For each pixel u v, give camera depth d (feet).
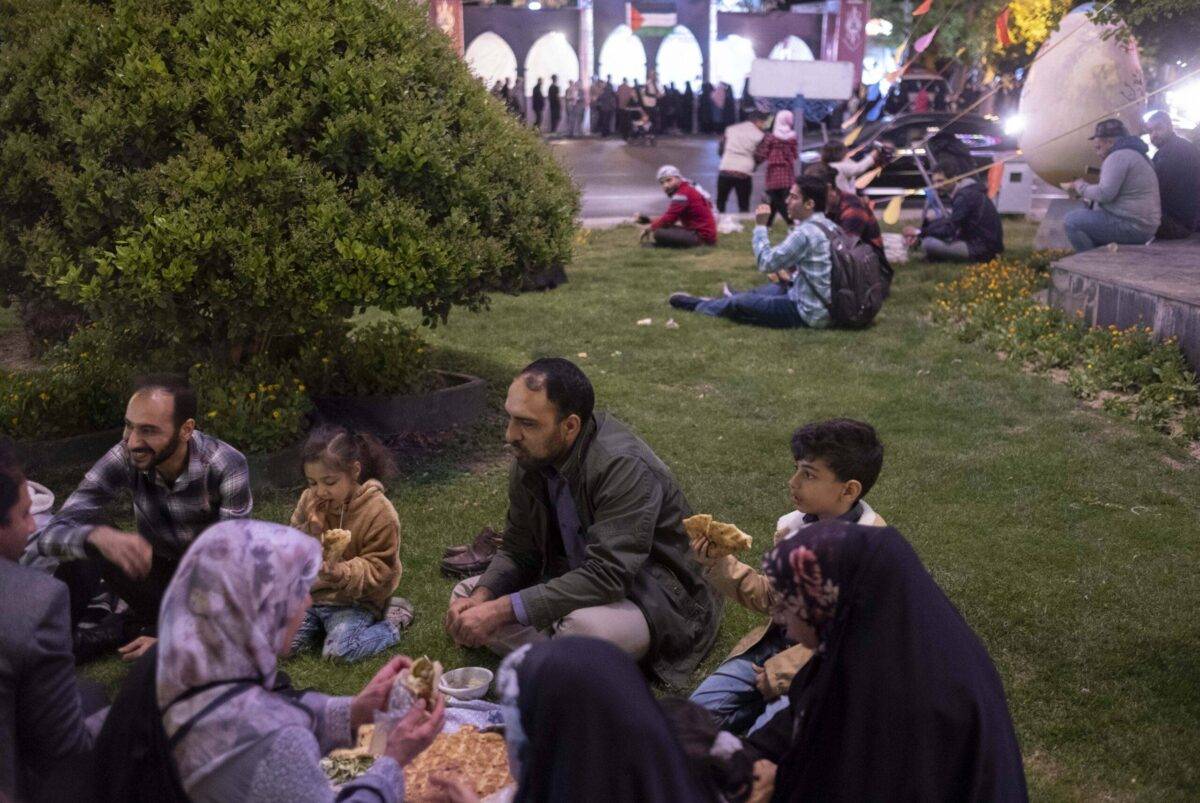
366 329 24.13
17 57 19.70
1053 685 13.69
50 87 19.22
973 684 7.82
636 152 97.86
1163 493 19.40
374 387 22.93
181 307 19.56
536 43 125.80
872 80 85.81
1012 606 15.53
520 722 6.54
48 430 20.44
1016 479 20.26
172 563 14.26
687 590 14.05
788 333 31.04
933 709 7.71
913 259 41.60
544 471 13.39
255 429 19.94
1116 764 12.12
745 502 19.57
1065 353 27.30
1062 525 18.34
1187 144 35.09
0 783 8.55
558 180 24.23
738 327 31.86
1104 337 27.35
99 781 7.44
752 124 55.16
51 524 13.19
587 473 13.12
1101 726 12.82
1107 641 14.60
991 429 23.06
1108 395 24.77
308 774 7.27
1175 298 25.20
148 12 19.81
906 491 19.77
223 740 7.11
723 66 131.03
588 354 29.14
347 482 14.51
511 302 34.81
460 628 12.91
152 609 14.35
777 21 114.73
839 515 11.27
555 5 124.16
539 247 21.97
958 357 28.53
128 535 11.56
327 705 8.84
